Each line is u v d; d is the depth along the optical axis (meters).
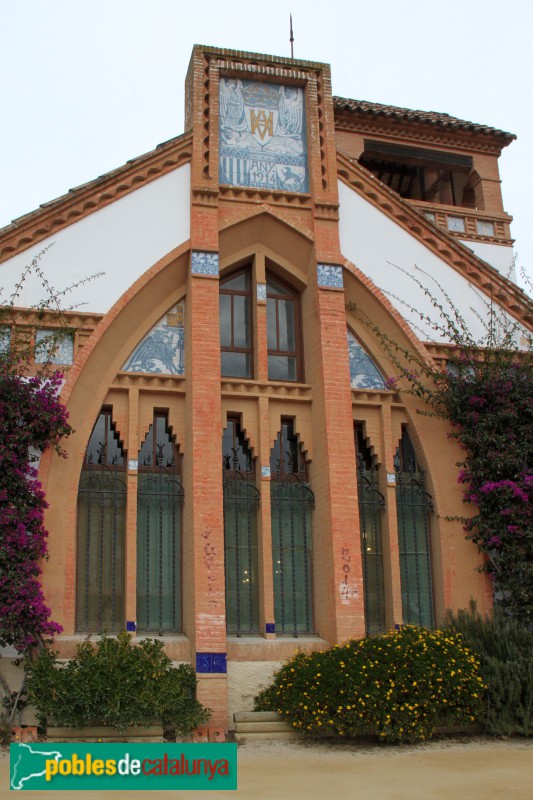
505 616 15.43
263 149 17.11
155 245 15.77
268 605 14.99
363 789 9.43
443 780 9.92
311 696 12.56
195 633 13.78
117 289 15.31
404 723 12.33
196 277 15.62
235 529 15.63
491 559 15.70
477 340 17.22
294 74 17.56
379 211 17.45
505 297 17.67
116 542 14.89
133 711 12.05
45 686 12.18
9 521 13.03
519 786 9.53
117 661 12.49
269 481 15.62
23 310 14.54
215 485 14.61
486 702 13.07
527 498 15.41
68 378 14.53
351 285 16.97
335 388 15.81
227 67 17.16
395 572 15.74
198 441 14.75
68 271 15.11
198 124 16.56
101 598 14.59
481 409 16.28
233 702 14.10
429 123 22.61
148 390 15.52
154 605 14.88
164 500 15.41
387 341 16.92
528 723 12.86
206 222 16.02
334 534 14.97
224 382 15.87
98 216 15.58
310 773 10.40
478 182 23.11
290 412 16.27
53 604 13.76
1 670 13.03
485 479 15.93
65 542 14.13
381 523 16.27
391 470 16.36
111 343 15.31
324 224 16.78
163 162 16.22
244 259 16.94
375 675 12.51
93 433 15.34
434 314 17.12
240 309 17.05
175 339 16.06
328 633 14.86
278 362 17.00
